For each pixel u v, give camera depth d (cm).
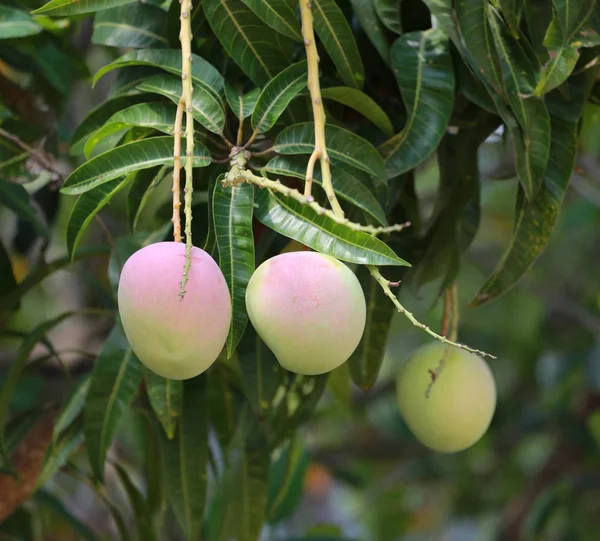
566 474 298
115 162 149
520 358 345
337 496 453
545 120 156
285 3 154
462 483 348
